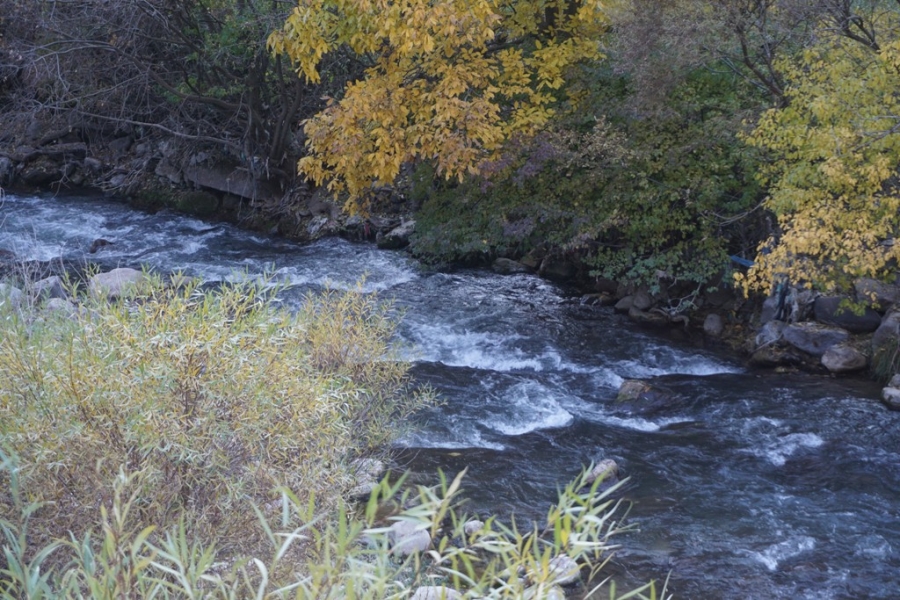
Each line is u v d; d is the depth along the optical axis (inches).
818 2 394.9
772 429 351.6
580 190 498.0
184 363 149.9
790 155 377.1
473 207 549.3
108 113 835.4
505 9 540.1
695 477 307.4
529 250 597.9
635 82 467.2
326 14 443.2
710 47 435.8
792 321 447.5
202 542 140.0
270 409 157.2
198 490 148.6
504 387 395.5
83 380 143.5
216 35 665.0
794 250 334.0
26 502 132.7
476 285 561.6
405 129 462.6
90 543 131.1
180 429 143.9
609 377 419.2
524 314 506.6
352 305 257.1
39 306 204.2
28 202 812.0
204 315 159.3
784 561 251.3
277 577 135.7
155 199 813.2
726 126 452.4
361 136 450.9
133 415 140.9
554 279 577.3
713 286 486.6
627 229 498.0
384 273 589.3
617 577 238.8
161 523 140.8
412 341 456.4
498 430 345.7
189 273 592.4
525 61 508.7
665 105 467.8
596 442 337.1
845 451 330.6
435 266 594.2
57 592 100.7
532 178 515.5
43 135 876.0
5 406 144.3
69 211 780.0
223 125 791.7
